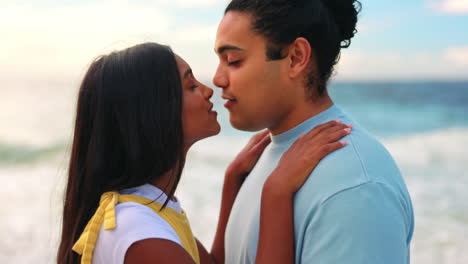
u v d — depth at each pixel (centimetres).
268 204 162
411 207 168
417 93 4088
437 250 720
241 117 175
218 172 1228
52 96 3500
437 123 2269
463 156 1365
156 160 165
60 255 176
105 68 168
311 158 158
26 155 1530
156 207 163
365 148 158
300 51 166
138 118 164
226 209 222
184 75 175
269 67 167
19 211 927
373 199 144
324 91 179
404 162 1320
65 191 183
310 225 152
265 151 200
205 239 741
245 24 166
